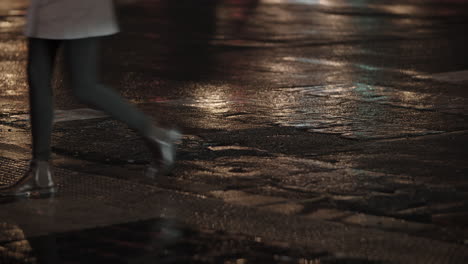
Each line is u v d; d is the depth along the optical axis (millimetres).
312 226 4973
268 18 19766
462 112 8867
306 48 14469
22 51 13859
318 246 4609
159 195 5645
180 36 15969
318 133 7742
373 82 10969
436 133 7762
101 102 5688
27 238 4758
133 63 12547
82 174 6211
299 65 12516
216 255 4461
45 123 5660
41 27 5500
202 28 17422
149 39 15445
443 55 13773
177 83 10836
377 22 19203
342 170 6336
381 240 4719
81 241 4703
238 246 4609
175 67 12219
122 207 5363
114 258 4422
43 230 4895
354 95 9945
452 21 19812
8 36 15750
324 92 10156
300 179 6074
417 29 17859
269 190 5789
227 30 17094
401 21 19562
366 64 12672
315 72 11836
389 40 15758
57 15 5477
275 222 5051
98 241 4699
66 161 6633
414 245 4645
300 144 7266
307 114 8703
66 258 4430
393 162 6590
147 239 4730
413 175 6199
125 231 4879
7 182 6008
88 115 8539
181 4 23500
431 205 5438
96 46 5648
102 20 5602
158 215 5191
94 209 5316
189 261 4363
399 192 5738
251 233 4836
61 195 5645
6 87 10469
